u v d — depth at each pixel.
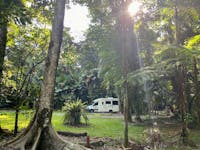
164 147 11.13
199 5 11.58
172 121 22.91
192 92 17.25
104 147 10.83
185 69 13.97
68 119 19.50
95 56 36.56
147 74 9.36
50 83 8.99
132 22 14.20
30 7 12.59
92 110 37.72
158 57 11.53
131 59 13.70
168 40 16.17
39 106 8.84
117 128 17.81
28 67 14.76
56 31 9.38
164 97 23.23
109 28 16.39
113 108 37.59
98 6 13.09
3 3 9.02
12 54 14.25
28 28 14.09
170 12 13.13
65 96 39.00
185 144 11.63
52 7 12.73
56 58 9.23
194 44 10.72
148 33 16.61
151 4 15.09
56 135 8.63
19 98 13.63
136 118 21.75
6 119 20.91
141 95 18.12
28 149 8.21
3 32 12.86
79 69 40.69
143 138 13.23
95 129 17.28
